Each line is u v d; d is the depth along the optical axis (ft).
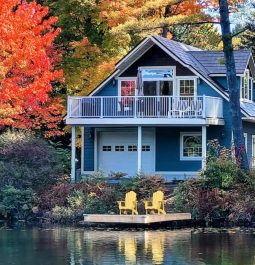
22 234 87.61
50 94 141.90
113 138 133.59
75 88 145.38
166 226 97.35
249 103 138.82
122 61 128.98
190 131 130.00
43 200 107.14
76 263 66.23
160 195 98.27
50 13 145.18
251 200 98.99
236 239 82.23
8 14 102.89
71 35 146.72
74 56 140.56
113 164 133.18
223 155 108.06
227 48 111.14
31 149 112.78
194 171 129.29
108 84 133.28
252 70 141.18
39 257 69.56
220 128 128.77
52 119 125.90
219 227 96.12
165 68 130.31
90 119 124.06
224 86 132.77
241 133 111.24
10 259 68.49
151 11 144.46
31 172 111.04
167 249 74.59
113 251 73.31
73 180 116.67
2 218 105.91
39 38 108.99
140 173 113.80
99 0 141.59
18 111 107.24
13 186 108.06
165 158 131.23
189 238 83.41
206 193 101.04
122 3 139.03
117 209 104.17
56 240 81.56
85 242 79.97
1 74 101.24
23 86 112.98
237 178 103.50
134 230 92.32
